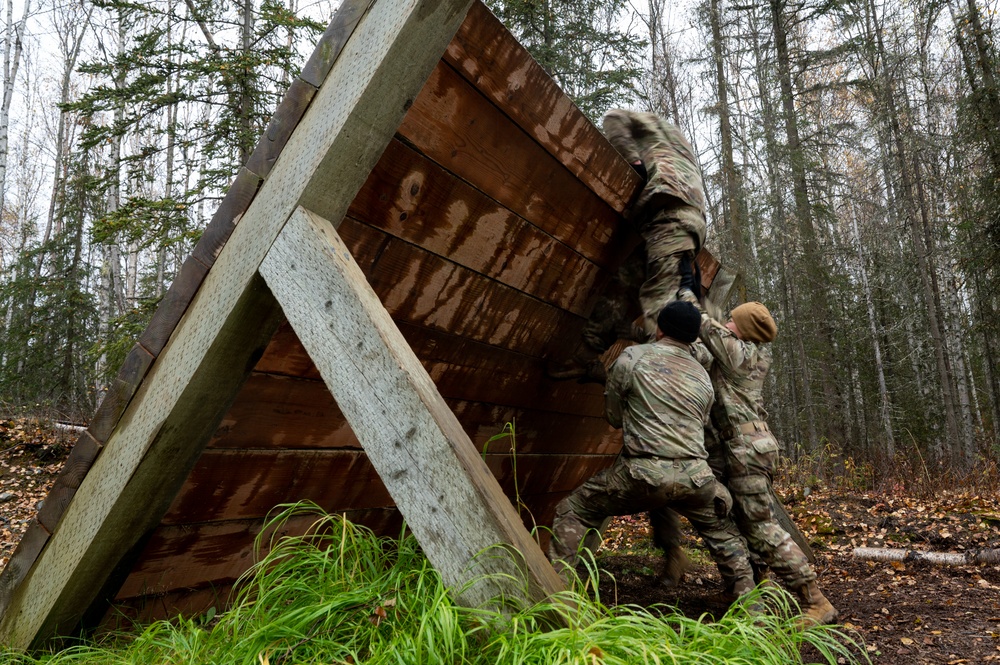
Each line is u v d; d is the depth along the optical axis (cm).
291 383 251
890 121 1939
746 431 365
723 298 465
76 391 1568
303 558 249
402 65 195
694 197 335
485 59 218
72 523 242
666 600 441
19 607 255
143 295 1970
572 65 1395
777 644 224
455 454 182
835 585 474
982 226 1429
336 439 286
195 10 1177
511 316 319
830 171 2155
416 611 198
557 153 267
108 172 1147
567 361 379
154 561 258
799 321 1909
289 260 204
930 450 1903
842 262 2541
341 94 200
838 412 2144
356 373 194
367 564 232
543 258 307
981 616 378
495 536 178
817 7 1891
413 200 234
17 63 1933
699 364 337
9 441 1048
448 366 312
